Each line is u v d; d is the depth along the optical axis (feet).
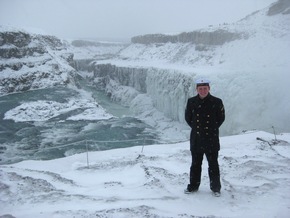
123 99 242.58
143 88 237.45
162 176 20.33
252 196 16.38
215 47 242.17
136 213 14.20
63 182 20.84
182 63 252.21
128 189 18.47
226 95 121.90
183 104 154.51
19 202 16.67
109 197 16.98
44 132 114.83
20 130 117.08
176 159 25.57
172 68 198.08
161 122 153.69
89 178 22.16
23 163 28.89
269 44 188.96
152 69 205.87
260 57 175.52
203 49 252.01
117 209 14.66
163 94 179.11
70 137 108.17
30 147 95.86
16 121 130.11
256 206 15.14
